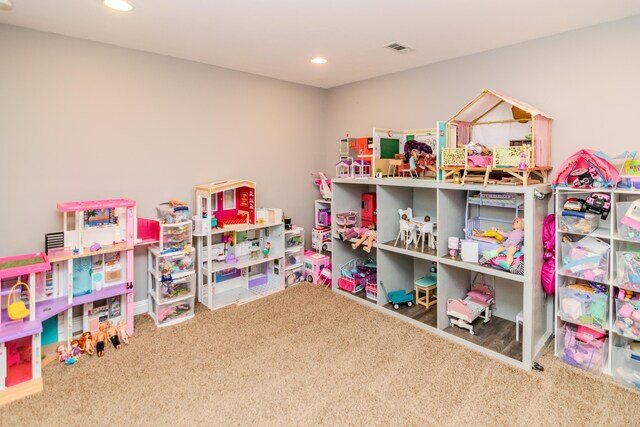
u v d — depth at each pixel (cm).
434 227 305
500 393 202
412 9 206
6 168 238
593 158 216
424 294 338
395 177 320
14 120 238
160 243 281
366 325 286
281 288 361
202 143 327
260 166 370
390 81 352
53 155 254
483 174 261
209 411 188
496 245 256
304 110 403
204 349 248
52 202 256
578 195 240
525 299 224
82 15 217
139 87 288
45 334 253
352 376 218
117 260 273
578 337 226
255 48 278
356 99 387
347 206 367
